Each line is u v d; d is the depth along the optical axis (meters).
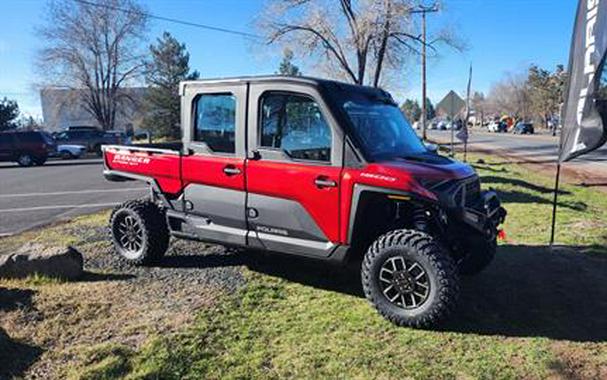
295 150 4.86
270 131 5.00
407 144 5.29
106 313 4.67
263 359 3.83
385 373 3.63
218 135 5.36
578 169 21.08
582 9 6.34
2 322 4.42
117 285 5.44
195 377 3.59
